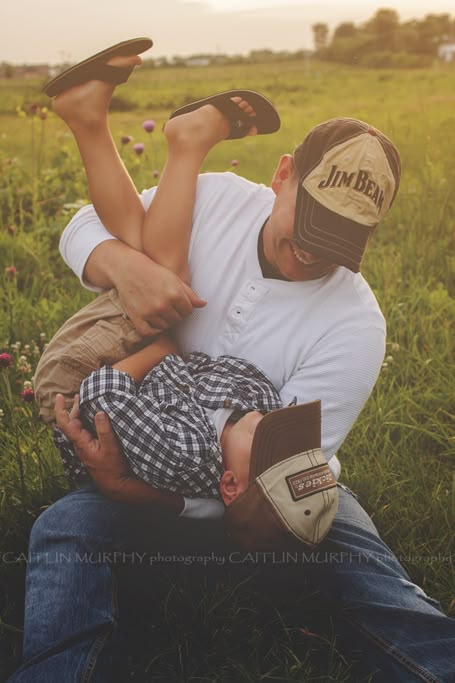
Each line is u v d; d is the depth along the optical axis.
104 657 1.72
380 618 1.88
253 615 2.01
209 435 1.84
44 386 2.04
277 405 1.93
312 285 1.98
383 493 2.57
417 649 1.81
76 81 1.95
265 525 1.81
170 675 1.90
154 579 2.07
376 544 2.10
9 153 7.86
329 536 2.06
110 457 1.84
